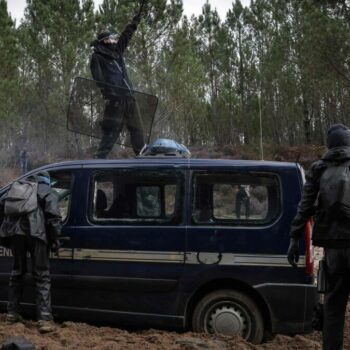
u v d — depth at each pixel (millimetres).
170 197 5906
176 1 30062
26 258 6059
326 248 4410
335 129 4555
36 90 34562
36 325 5852
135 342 5305
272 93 39219
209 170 5879
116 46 8273
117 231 5938
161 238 5816
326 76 28406
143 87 29344
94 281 5945
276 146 33219
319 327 4652
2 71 32406
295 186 5684
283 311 5539
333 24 26234
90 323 6219
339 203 4258
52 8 34312
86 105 7992
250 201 5758
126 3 31062
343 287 4383
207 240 5719
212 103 39750
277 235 5609
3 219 6246
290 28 34938
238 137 39469
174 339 5391
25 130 33188
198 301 5781
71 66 33688
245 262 5629
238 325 5637
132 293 5883
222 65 45750
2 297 6477
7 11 33688
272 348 5316
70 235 6051
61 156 29906
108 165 6160
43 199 5863
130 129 8086
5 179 25938
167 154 6570
